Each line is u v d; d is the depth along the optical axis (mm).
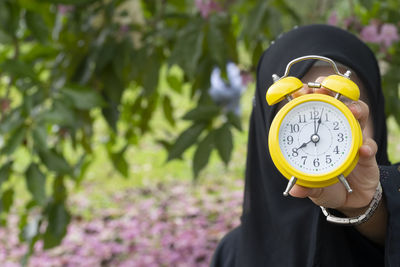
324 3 2207
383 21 2119
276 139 879
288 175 879
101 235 5043
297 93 936
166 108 2984
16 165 7043
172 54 2104
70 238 4980
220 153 2031
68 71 2363
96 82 2387
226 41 2256
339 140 856
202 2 2150
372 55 1262
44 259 4590
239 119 2051
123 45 2322
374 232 1062
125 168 3020
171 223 5242
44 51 2348
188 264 4359
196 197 5945
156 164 7152
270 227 1258
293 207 1194
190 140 2078
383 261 1118
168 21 2574
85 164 2799
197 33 2111
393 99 2020
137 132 3043
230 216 5289
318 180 853
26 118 2102
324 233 1115
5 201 2561
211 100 2361
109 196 6141
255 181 1310
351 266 1115
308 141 870
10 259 4637
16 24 2082
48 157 2100
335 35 1186
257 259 1264
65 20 2525
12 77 2297
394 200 971
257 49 2469
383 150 1286
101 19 2404
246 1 2309
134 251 4676
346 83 887
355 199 936
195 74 2385
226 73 2350
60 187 2688
